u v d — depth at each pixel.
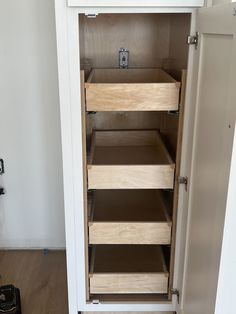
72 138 1.54
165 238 1.74
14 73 2.19
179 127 1.55
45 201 2.48
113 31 1.97
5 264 2.43
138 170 1.63
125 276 1.80
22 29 2.11
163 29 1.97
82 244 1.72
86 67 2.02
